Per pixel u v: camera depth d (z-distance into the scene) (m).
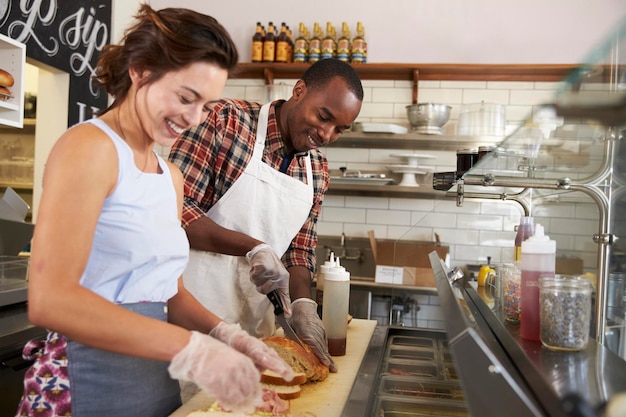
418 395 1.33
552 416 0.75
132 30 1.13
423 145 4.43
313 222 2.22
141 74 1.12
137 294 1.21
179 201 1.41
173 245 1.25
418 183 4.48
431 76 4.48
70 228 1.02
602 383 0.81
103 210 1.13
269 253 1.74
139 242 1.16
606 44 0.83
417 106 4.15
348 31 4.46
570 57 4.34
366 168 4.61
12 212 2.88
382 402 1.30
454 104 4.48
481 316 1.47
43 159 3.92
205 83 1.10
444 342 1.65
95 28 4.13
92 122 1.12
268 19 4.66
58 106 3.88
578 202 1.52
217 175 1.97
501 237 2.05
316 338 1.64
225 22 4.71
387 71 4.45
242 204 2.00
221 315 1.98
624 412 0.67
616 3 4.28
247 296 2.02
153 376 1.25
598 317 1.40
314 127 1.88
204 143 1.92
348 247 4.57
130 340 1.00
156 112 1.12
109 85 1.19
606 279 1.39
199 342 1.03
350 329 2.10
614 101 0.90
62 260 1.00
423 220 2.35
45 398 1.17
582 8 4.33
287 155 2.04
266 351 1.22
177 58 1.07
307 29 4.61
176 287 1.33
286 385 1.43
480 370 0.76
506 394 0.74
